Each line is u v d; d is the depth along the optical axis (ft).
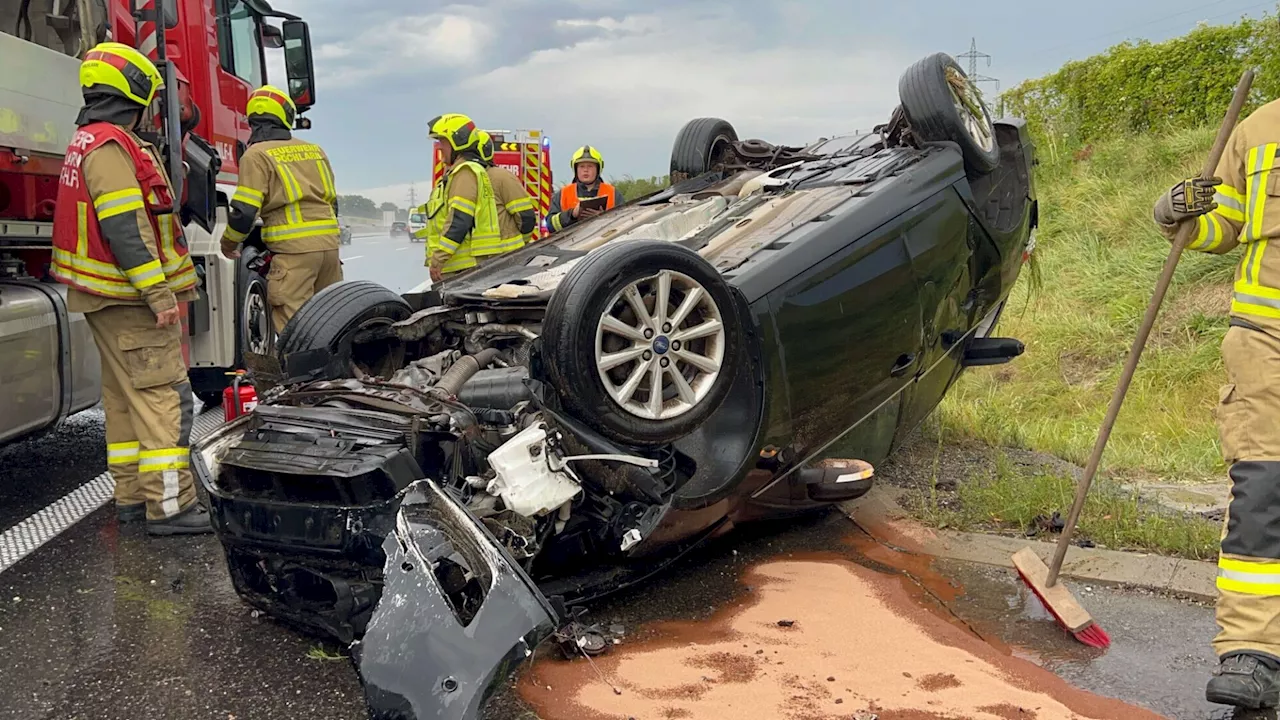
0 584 13.11
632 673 10.07
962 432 20.33
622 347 10.99
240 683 10.27
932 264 14.12
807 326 12.39
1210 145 33.19
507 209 24.66
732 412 12.07
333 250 20.51
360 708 9.73
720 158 20.20
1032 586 11.50
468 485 10.46
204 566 13.82
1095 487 15.64
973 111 16.22
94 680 10.36
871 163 15.48
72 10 16.98
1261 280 9.43
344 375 13.29
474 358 12.45
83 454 20.25
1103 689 9.87
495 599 7.98
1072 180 37.35
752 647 10.69
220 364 22.00
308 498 10.08
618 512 11.12
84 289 14.15
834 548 14.06
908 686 9.74
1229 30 36.27
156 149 15.33
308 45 24.08
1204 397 23.12
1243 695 8.93
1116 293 28.76
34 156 15.31
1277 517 9.17
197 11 21.90
